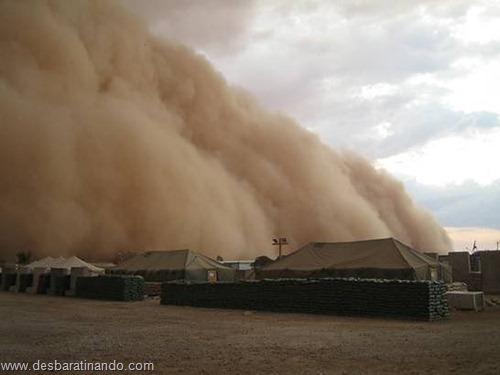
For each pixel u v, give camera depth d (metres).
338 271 20.97
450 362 7.37
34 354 8.63
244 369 7.23
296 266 22.27
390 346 8.98
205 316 15.55
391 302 14.28
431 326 12.26
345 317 14.79
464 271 23.81
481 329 11.52
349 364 7.43
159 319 14.69
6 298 24.38
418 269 19.77
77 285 26.16
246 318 14.80
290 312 16.36
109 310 18.02
